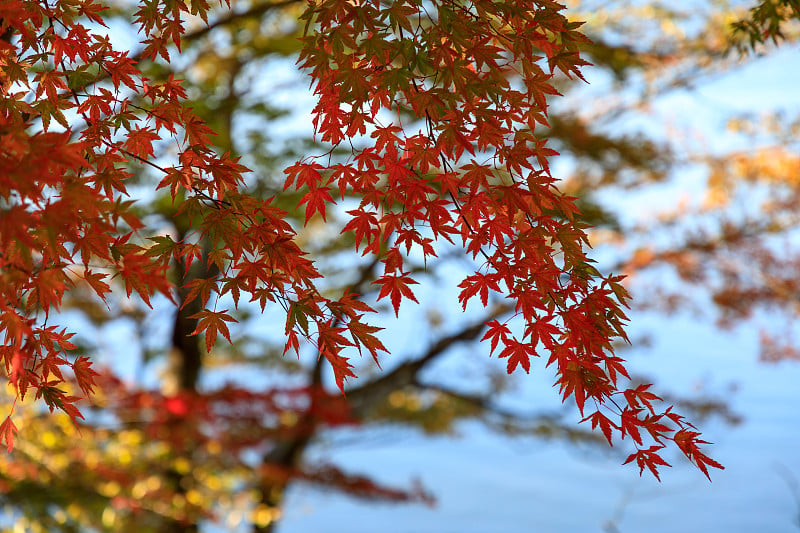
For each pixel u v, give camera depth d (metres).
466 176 2.07
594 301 2.12
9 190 1.62
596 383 2.18
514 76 5.79
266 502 10.05
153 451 7.64
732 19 9.23
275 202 8.53
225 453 8.12
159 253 2.10
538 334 2.16
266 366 12.81
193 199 2.13
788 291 11.71
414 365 12.65
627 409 2.17
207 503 7.93
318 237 10.84
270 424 8.77
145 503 7.21
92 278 1.95
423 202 2.12
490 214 2.22
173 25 2.31
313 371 12.00
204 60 8.67
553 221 2.10
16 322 1.91
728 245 11.83
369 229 2.17
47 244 1.89
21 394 2.20
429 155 2.07
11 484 6.28
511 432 13.59
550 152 2.04
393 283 2.17
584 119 11.26
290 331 2.11
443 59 1.89
